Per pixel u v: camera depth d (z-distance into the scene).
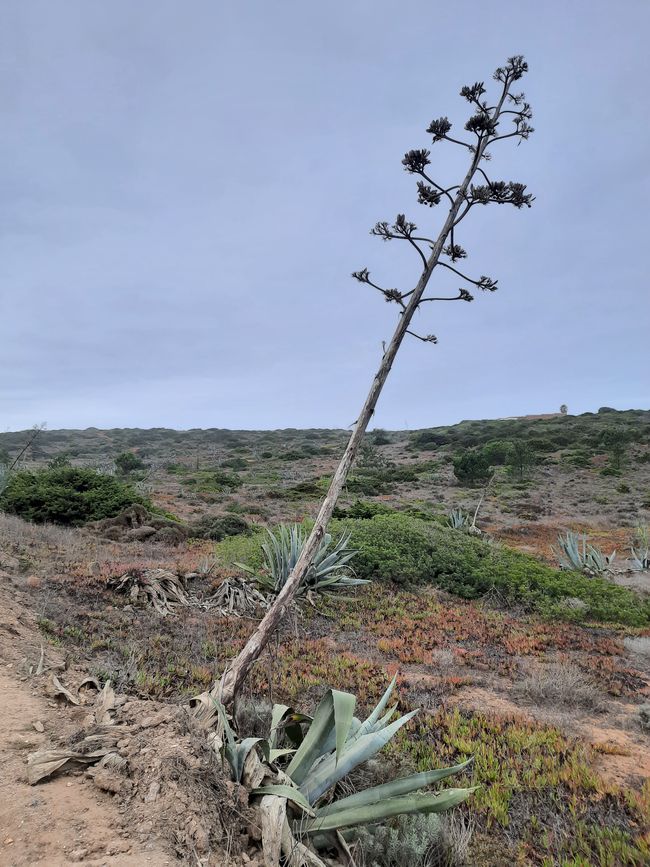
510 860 3.44
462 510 29.47
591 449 60.62
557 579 13.31
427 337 4.12
